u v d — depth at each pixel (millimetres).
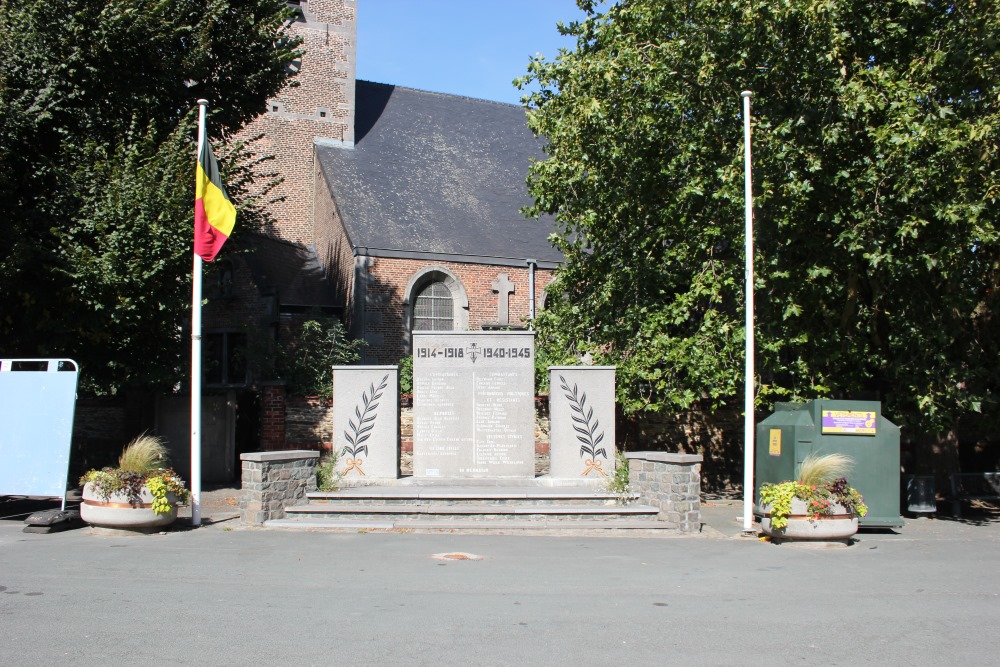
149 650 5812
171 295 15188
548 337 18453
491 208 30344
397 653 5828
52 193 14750
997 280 14656
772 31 13328
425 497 12633
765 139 13547
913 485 14961
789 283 14484
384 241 26375
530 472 13766
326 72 31031
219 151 17359
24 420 11734
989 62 13062
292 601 7285
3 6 14602
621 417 17359
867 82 13531
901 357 14727
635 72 14844
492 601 7422
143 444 11727
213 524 12023
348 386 13852
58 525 11289
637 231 16297
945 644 6320
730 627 6699
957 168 12594
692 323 16172
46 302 14664
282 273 27266
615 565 9289
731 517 13898
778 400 16406
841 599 7789
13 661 5551
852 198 13773
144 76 15711
